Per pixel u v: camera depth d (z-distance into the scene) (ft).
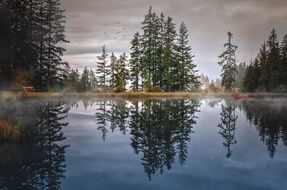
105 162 38.93
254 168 36.50
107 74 281.13
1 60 100.42
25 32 103.86
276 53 237.04
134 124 71.82
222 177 32.94
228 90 253.03
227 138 55.93
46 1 164.86
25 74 126.82
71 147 47.26
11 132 50.85
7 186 29.94
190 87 233.14
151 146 48.67
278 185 30.40
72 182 31.17
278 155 43.11
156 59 224.94
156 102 139.64
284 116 88.79
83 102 136.98
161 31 227.40
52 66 166.71
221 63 252.42
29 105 110.63
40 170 35.27
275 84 234.17
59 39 168.55
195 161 39.68
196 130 64.28
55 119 78.43
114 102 139.03
